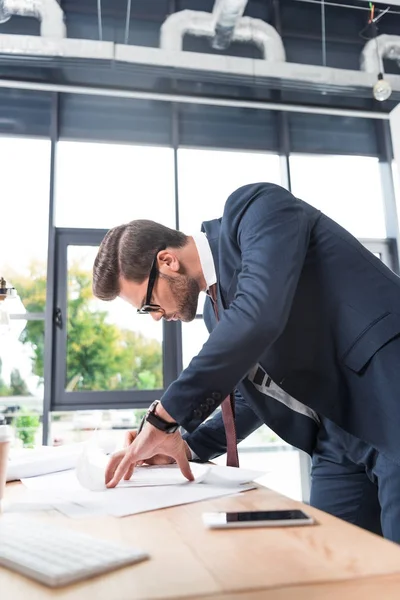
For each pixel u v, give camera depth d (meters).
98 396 3.31
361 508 1.13
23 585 0.42
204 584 0.41
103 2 3.83
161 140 3.92
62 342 3.33
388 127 4.20
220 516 0.62
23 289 3.40
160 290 1.11
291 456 3.56
